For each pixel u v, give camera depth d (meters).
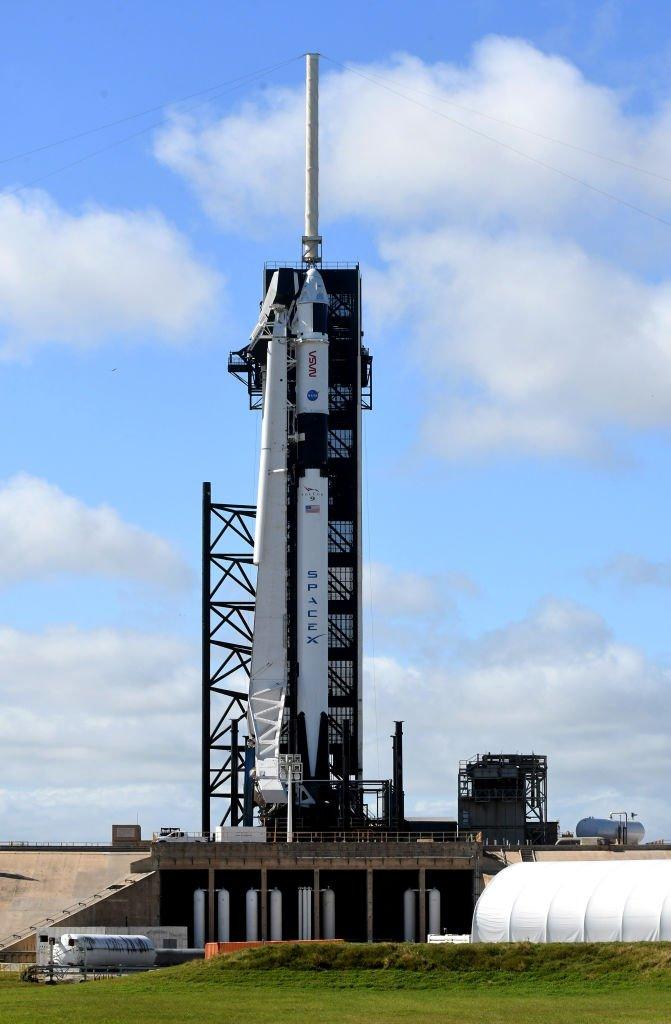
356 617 171.38
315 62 175.25
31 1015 82.50
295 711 161.62
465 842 151.38
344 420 172.50
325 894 150.12
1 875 147.88
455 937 121.81
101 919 142.50
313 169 174.62
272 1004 87.94
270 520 163.25
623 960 98.19
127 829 158.50
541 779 170.88
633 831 168.38
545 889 113.00
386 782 159.00
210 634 169.38
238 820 165.38
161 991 95.06
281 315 165.88
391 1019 81.44
